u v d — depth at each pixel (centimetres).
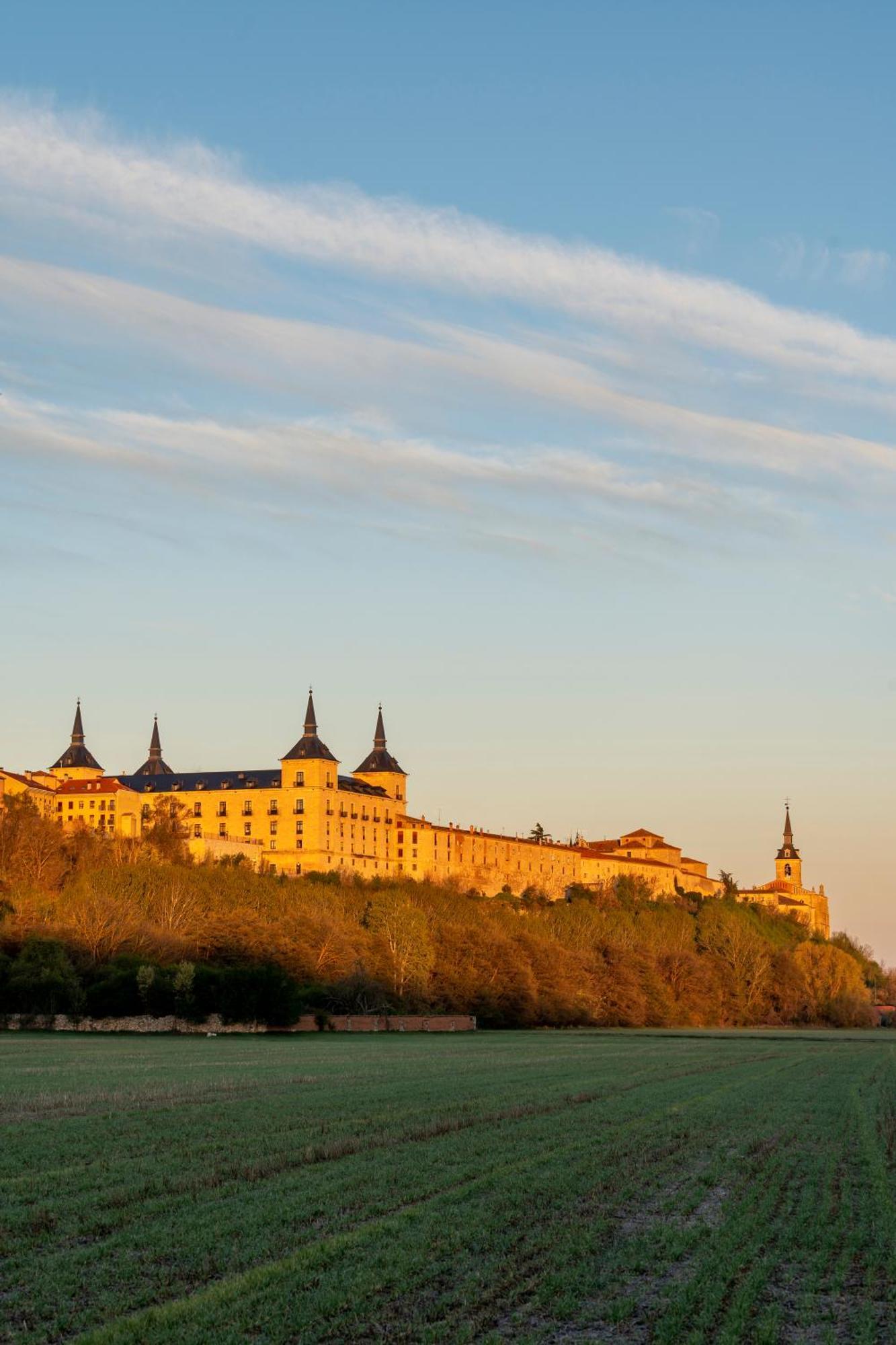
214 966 18662
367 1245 3628
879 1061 12888
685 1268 3516
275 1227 3806
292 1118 6294
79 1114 6462
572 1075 9712
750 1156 5456
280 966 17875
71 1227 3778
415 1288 3262
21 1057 11400
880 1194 4566
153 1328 2912
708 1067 11181
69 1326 2941
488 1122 6309
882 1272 3522
